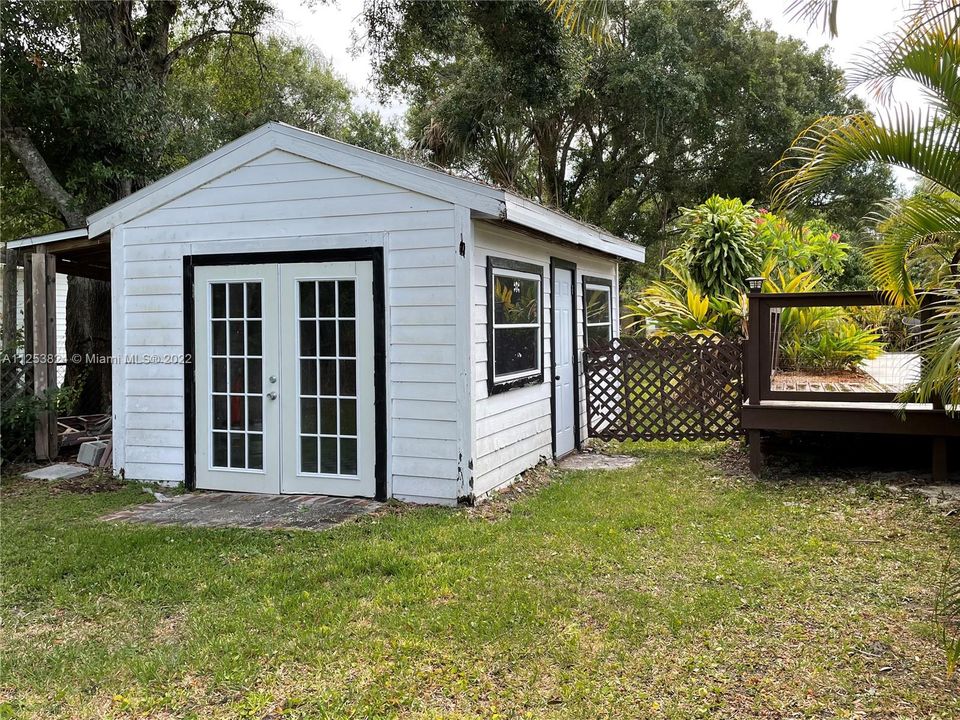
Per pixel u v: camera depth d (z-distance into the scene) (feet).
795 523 16.52
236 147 20.48
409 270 19.06
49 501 20.01
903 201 15.96
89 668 10.50
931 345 15.81
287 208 20.16
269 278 20.42
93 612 12.51
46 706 9.62
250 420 20.77
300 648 10.89
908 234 15.81
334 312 19.86
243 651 10.83
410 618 11.80
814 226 38.83
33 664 10.71
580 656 10.46
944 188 14.67
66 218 34.91
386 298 19.31
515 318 21.98
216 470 21.12
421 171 18.76
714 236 33.60
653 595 12.52
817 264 35.55
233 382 20.93
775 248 34.27
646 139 67.41
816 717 8.87
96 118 33.73
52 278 25.62
